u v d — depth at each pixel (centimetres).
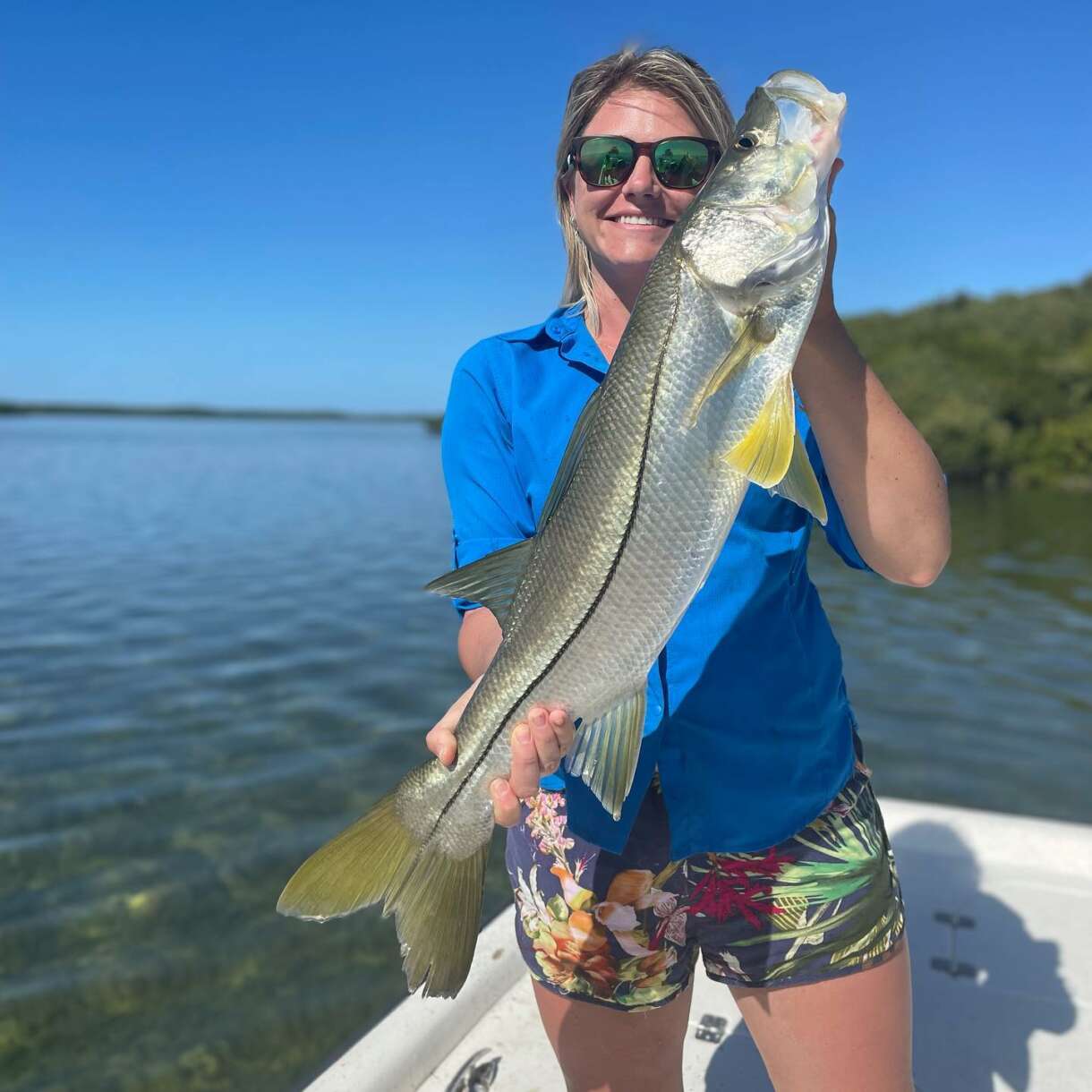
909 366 4650
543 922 200
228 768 708
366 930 505
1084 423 4103
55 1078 398
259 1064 405
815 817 184
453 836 191
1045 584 1691
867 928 181
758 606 188
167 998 448
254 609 1288
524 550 189
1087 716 891
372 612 1266
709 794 184
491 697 188
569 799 192
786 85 170
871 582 1725
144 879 549
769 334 166
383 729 795
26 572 1573
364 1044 254
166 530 2192
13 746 752
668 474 173
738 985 190
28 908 518
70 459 5141
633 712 178
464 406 217
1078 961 299
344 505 2859
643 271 205
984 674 1046
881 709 920
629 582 176
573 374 207
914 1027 276
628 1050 201
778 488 169
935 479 170
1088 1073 258
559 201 230
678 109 204
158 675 954
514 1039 272
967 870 340
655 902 191
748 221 167
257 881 547
